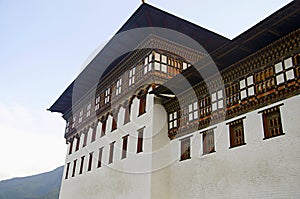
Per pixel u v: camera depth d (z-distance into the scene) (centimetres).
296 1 1276
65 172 3666
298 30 1385
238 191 1538
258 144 1505
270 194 1379
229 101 1742
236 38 1552
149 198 1959
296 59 1405
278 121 1462
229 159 1644
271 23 1409
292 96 1399
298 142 1324
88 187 2927
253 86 1605
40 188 12425
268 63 1540
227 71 1758
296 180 1291
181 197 1925
